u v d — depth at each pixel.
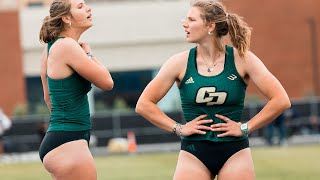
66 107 13.28
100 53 88.25
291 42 85.44
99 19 87.88
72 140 13.24
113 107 79.69
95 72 13.29
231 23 13.88
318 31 85.38
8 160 56.53
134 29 88.31
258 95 79.25
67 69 13.31
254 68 13.94
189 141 14.00
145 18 88.31
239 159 13.89
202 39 13.94
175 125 14.06
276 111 13.93
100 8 88.12
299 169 36.38
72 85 13.33
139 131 68.75
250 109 64.69
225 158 13.93
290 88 85.56
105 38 88.00
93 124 68.19
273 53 85.50
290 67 85.44
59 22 13.62
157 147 66.81
